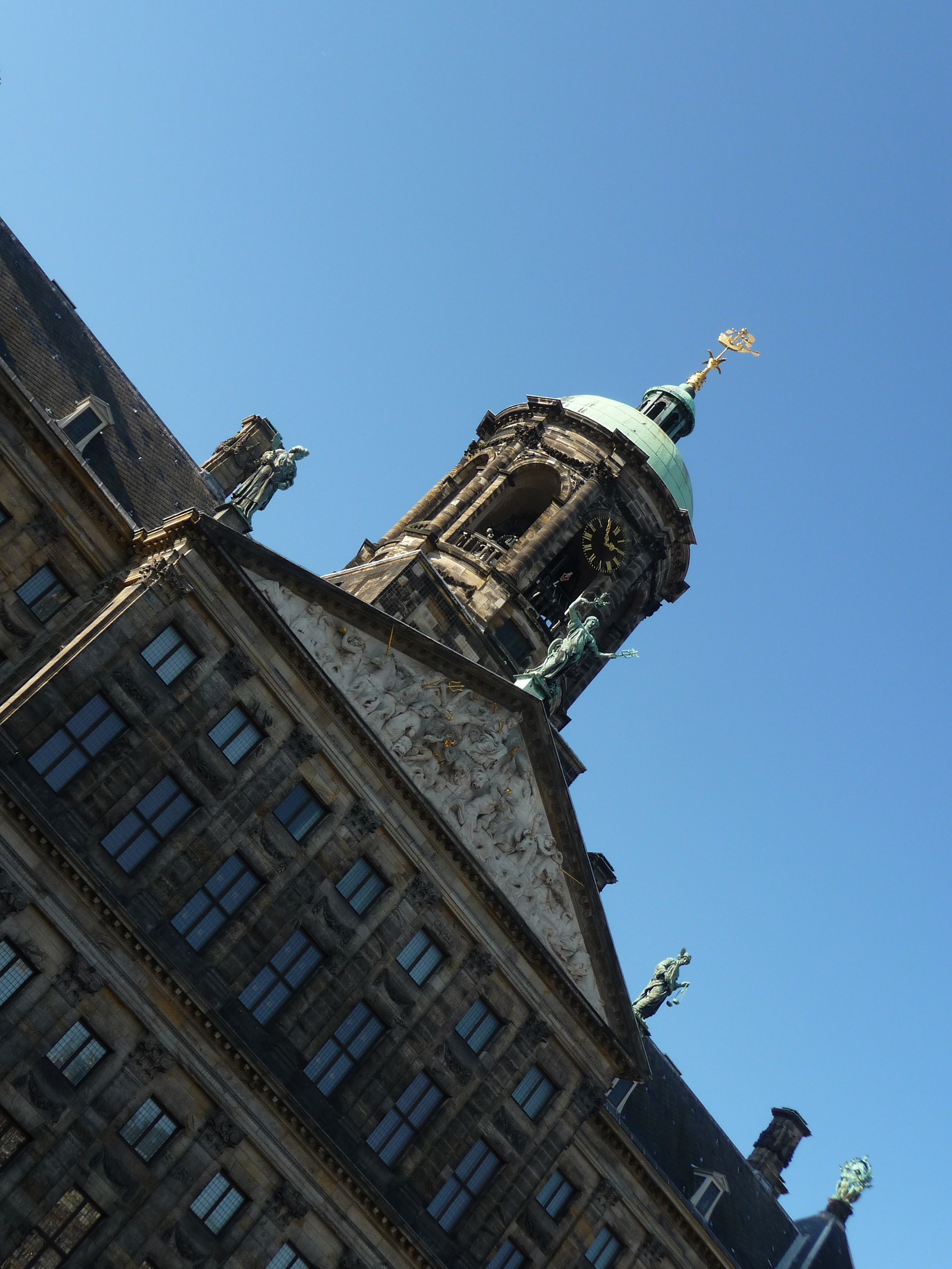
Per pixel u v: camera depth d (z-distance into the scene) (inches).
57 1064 1526.8
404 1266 1728.6
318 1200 1669.5
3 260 1959.9
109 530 1764.3
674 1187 2118.6
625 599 2650.1
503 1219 1835.6
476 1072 1847.9
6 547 1695.4
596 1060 1985.7
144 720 1647.4
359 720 1797.5
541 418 2662.4
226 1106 1615.4
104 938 1567.4
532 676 2001.7
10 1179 1465.3
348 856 1785.2
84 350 2058.3
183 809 1675.7
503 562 2400.3
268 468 2267.5
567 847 1983.3
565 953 1968.5
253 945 1683.1
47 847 1539.1
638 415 2736.2
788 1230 2620.6
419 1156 1770.4
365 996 1769.2
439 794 1868.8
